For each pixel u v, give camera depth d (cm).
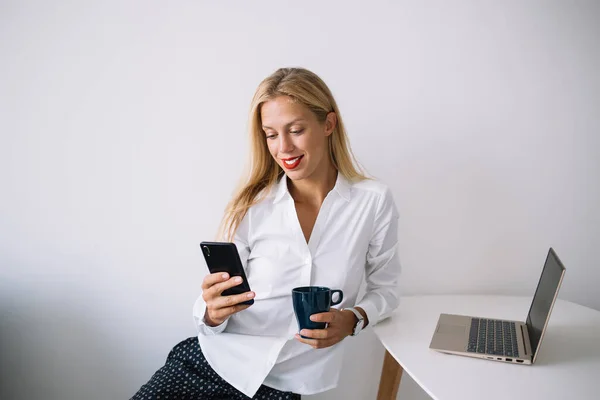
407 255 207
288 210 156
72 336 204
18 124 196
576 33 204
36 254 200
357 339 209
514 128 206
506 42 203
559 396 115
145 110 197
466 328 156
